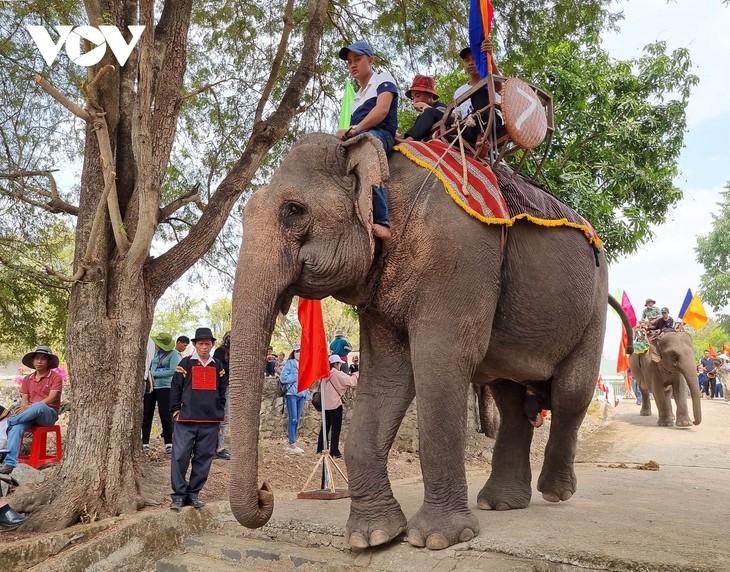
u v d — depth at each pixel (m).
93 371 6.14
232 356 3.71
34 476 7.00
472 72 5.24
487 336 4.18
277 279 3.83
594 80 12.59
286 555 4.53
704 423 14.98
